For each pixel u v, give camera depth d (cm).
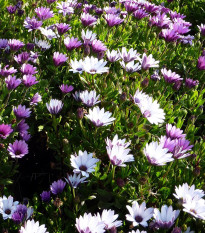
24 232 76
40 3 169
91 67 117
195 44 168
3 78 109
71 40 125
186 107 135
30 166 120
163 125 122
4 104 108
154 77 130
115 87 123
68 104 124
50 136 111
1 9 163
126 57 120
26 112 102
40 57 141
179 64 154
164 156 89
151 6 166
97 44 124
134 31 161
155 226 83
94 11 164
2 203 86
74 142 111
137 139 103
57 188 94
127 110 113
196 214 80
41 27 144
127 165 99
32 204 100
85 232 73
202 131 134
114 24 144
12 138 107
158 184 100
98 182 100
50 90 133
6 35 152
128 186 98
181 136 99
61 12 168
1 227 92
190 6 225
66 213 94
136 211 84
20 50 141
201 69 132
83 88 131
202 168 109
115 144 93
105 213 81
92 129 116
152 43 159
